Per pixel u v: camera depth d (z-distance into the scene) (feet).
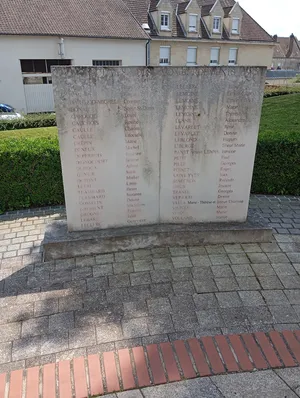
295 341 9.47
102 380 8.34
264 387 8.18
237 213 14.40
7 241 14.67
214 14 89.15
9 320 10.16
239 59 96.12
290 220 16.47
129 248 13.53
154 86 11.99
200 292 11.33
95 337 9.56
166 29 83.30
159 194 13.69
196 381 8.32
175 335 9.64
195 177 13.58
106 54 69.82
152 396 7.96
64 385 8.23
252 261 12.99
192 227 13.96
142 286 11.61
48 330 9.80
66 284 11.73
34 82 67.51
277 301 10.96
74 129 12.09
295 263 12.91
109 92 11.81
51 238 13.10
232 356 8.99
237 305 10.78
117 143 12.57
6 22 62.80
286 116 38.29
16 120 43.57
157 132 12.66
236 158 13.46
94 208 13.41
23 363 8.80
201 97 12.38
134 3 84.17
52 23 65.98
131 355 8.99
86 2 72.08
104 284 11.71
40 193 18.10
